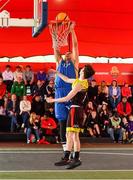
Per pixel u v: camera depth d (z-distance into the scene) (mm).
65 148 9539
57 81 9742
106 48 22891
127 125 19734
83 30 22750
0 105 19719
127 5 22969
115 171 11812
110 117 19844
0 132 19375
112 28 22984
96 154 15383
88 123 19688
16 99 19641
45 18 9594
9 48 22250
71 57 9867
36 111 19312
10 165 12625
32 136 18750
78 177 10805
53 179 10469
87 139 19422
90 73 9211
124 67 22797
